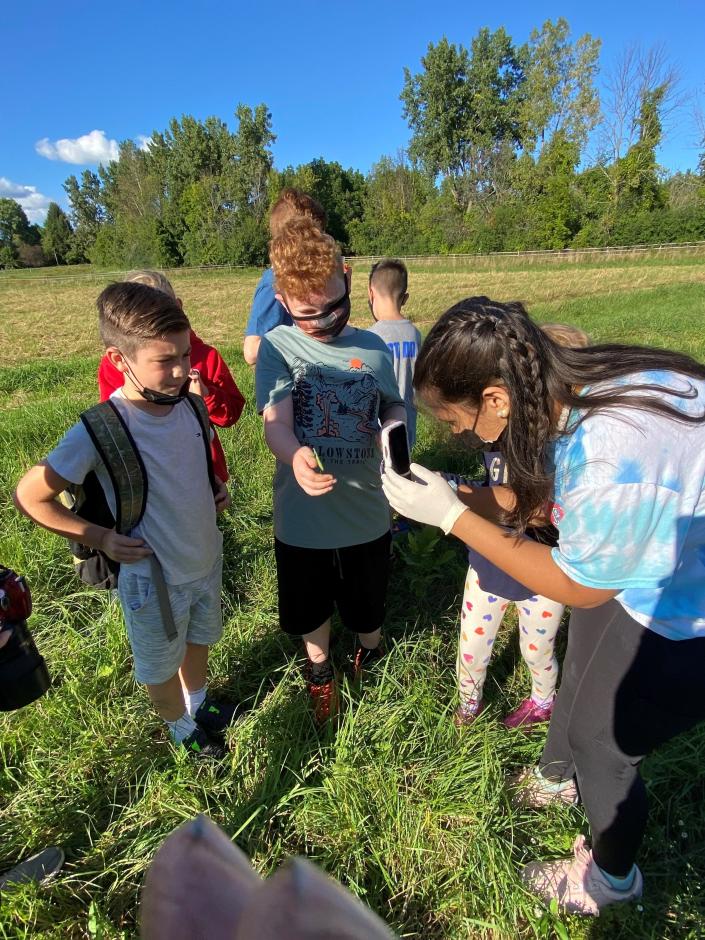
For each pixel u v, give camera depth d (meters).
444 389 1.38
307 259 1.88
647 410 1.21
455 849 1.88
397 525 3.76
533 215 43.78
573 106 44.56
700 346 9.26
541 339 1.31
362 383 2.10
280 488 2.21
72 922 1.67
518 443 1.33
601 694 1.51
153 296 1.75
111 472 1.78
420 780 2.06
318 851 1.91
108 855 1.88
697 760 2.18
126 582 1.93
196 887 0.39
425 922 1.75
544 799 2.06
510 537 1.46
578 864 1.78
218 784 2.06
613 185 41.28
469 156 53.78
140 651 1.99
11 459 4.74
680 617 1.39
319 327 2.00
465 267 34.25
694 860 1.93
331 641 2.83
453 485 2.15
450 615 3.00
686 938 1.72
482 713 2.28
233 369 8.20
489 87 50.84
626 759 1.54
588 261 33.34
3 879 1.77
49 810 1.98
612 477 1.19
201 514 2.02
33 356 11.64
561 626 2.92
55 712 2.30
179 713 2.17
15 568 3.19
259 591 3.15
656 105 39.31
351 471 2.12
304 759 2.17
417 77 52.47
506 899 1.73
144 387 1.78
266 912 0.33
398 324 3.37
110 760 2.16
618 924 1.75
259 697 2.51
